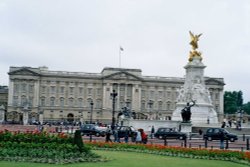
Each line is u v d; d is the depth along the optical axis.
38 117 198.50
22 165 25.53
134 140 57.34
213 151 35.94
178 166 28.52
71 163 27.70
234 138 65.19
